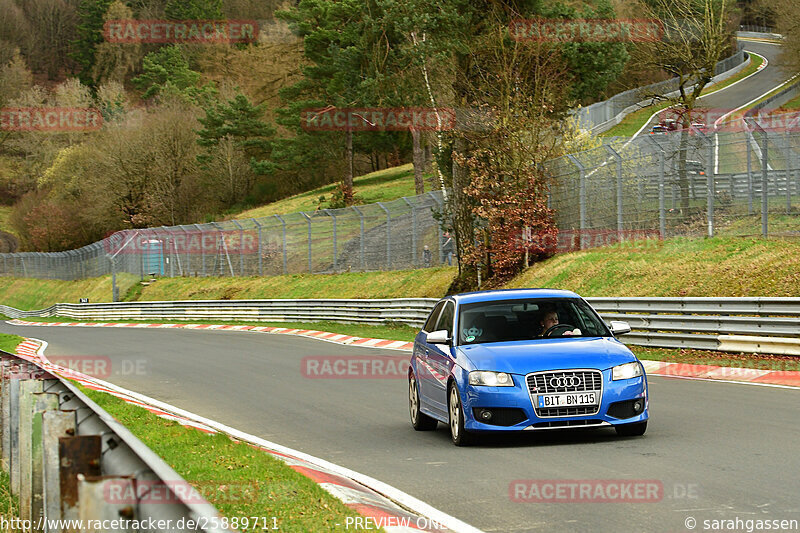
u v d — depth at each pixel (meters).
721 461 20.47
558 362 23.64
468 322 26.39
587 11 131.38
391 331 78.94
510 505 17.08
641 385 24.06
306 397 39.31
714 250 60.91
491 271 81.81
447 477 20.33
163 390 44.25
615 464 20.66
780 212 63.50
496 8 98.94
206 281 139.62
